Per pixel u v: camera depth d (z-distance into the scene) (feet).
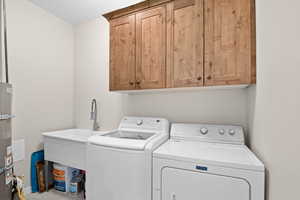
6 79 5.84
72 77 8.64
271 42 2.94
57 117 7.87
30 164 6.79
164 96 6.44
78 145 5.97
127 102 7.24
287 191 2.31
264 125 3.26
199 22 4.67
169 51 5.11
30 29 6.82
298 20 2.05
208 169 3.39
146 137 5.81
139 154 4.05
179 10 4.96
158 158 3.89
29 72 6.78
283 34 2.46
